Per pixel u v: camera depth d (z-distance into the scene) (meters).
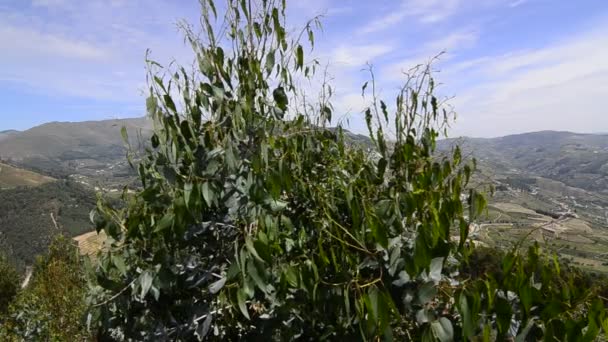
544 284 1.48
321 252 1.67
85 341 5.22
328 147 2.37
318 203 2.04
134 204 2.16
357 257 1.75
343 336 1.70
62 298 5.61
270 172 1.87
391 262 1.66
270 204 1.92
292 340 1.88
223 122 2.11
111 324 2.22
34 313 5.61
